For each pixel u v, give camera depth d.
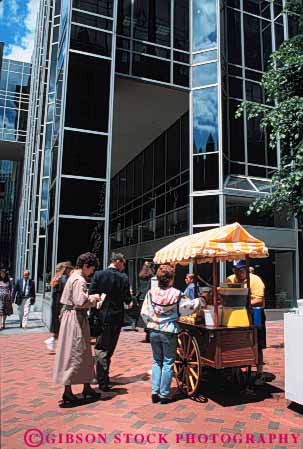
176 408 4.89
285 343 5.05
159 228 19.09
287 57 8.20
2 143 34.44
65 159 12.83
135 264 21.72
